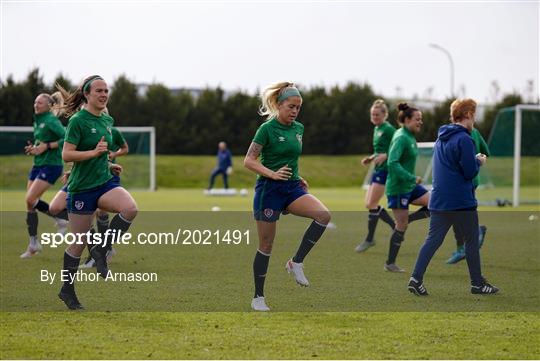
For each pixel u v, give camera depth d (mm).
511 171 102125
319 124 139000
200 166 120625
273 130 20828
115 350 16594
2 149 97938
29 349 16641
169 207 60031
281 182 20953
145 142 104625
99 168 21125
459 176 23297
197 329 18625
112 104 133250
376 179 33188
